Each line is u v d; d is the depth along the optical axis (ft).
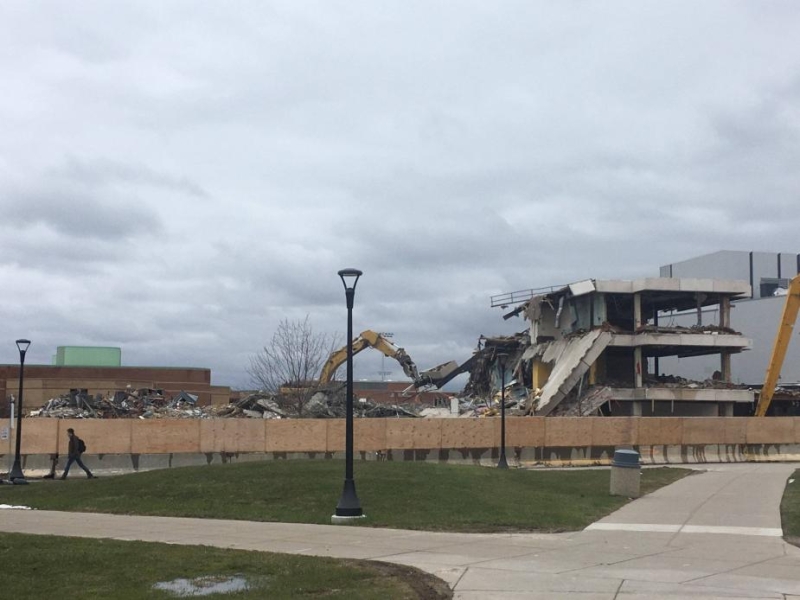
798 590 34.47
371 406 206.59
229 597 32.37
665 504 69.15
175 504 65.46
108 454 113.09
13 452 110.52
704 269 296.10
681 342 206.39
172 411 189.37
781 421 145.69
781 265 291.99
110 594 33.32
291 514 60.49
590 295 222.07
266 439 120.16
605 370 222.28
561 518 59.00
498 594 33.58
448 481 73.61
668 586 35.24
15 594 33.27
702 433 140.26
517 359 247.50
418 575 37.06
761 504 68.64
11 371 283.38
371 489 68.44
